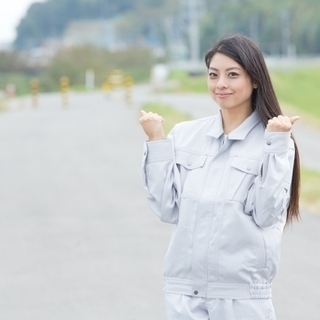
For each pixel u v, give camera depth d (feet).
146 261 38.99
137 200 55.42
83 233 45.50
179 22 560.20
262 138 18.74
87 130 104.06
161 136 19.13
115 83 207.31
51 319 30.53
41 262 39.29
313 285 34.30
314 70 269.64
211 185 18.44
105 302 32.53
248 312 18.20
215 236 18.15
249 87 18.88
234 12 454.81
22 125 112.78
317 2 446.60
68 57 303.68
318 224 46.88
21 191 60.18
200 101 161.99
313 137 109.29
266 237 18.24
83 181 64.03
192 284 18.38
